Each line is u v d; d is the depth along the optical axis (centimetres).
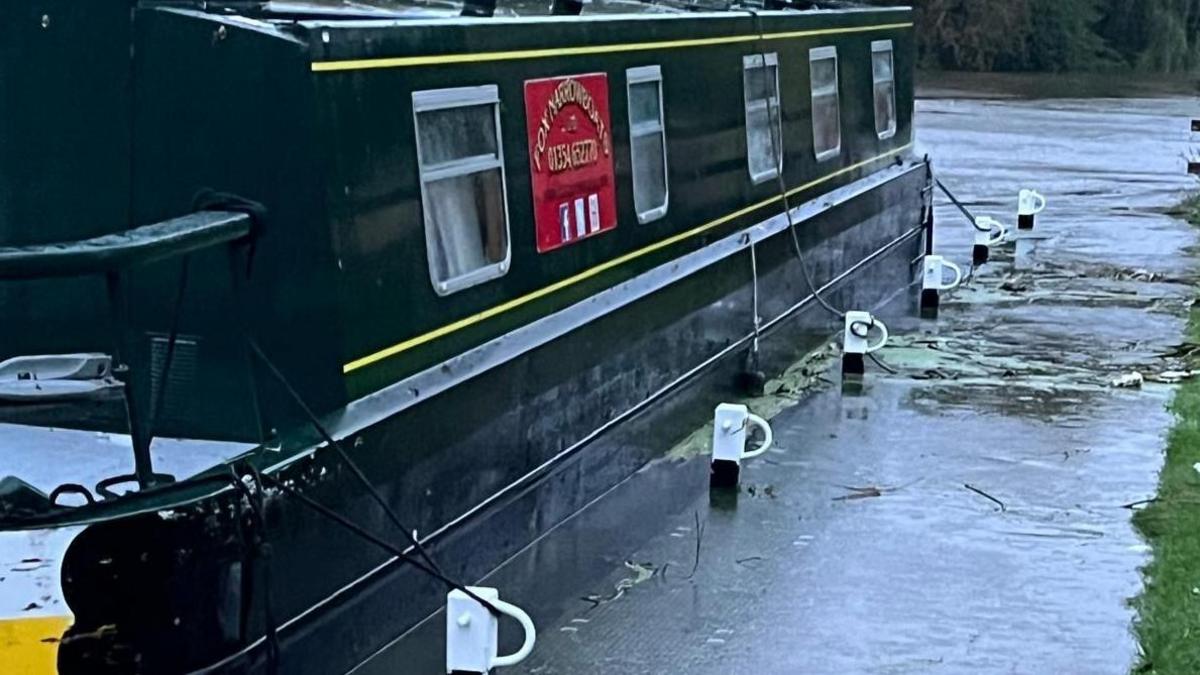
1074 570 737
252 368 551
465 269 652
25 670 455
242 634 499
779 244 1070
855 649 650
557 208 738
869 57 1312
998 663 636
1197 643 654
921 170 1481
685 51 902
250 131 541
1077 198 2095
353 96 561
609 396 803
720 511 812
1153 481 873
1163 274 1537
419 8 729
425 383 611
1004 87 4281
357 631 568
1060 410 1021
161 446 566
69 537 454
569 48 748
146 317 570
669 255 890
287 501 515
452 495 638
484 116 666
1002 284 1474
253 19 559
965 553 758
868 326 1086
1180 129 3067
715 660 639
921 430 968
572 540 760
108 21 553
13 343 594
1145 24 5144
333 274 551
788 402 1027
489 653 570
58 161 570
